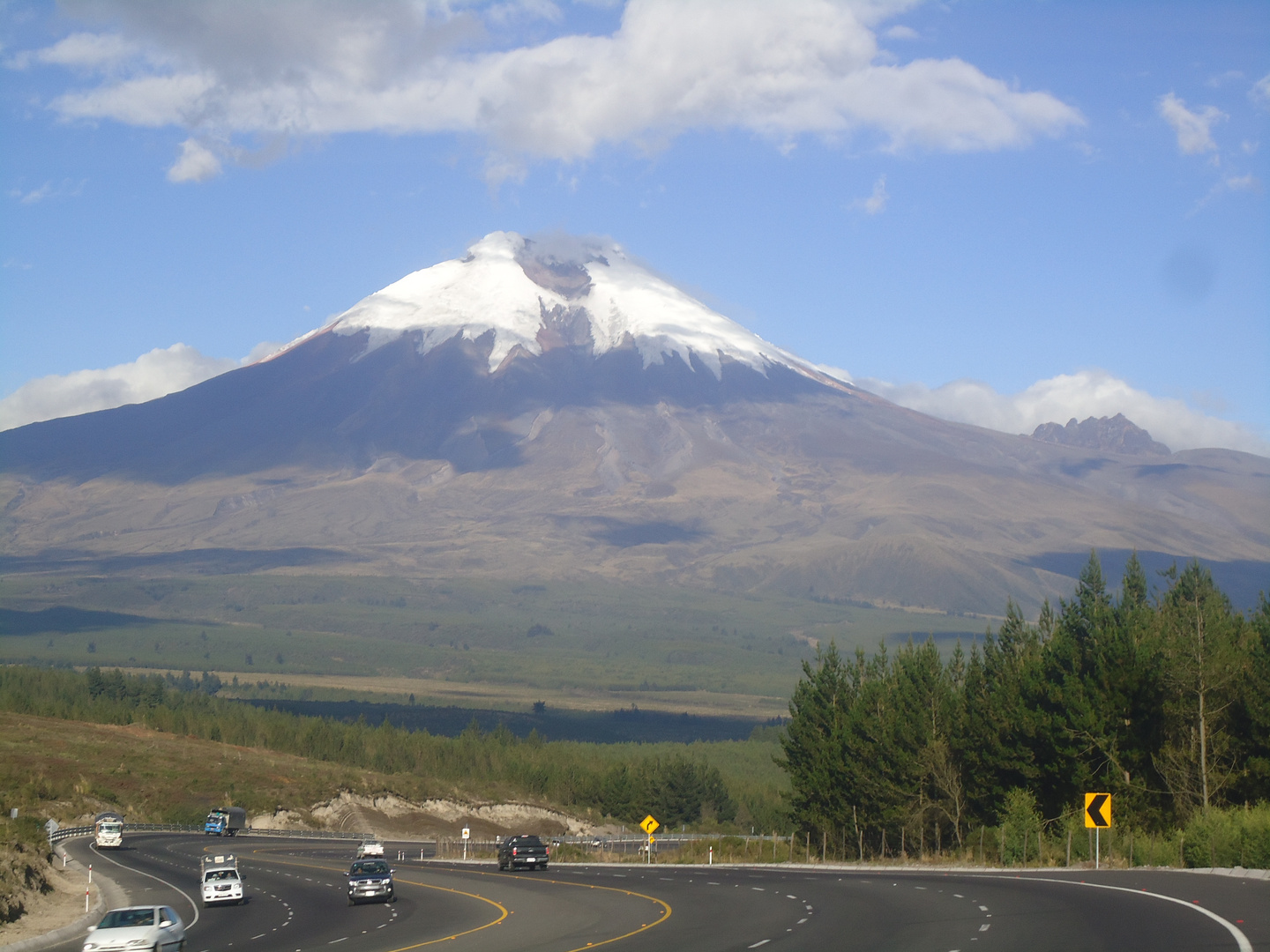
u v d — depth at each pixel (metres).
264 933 37.84
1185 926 24.86
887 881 44.19
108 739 160.88
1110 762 55.88
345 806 144.62
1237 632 60.91
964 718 68.69
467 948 29.83
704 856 77.94
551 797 175.38
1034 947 23.39
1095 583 72.81
